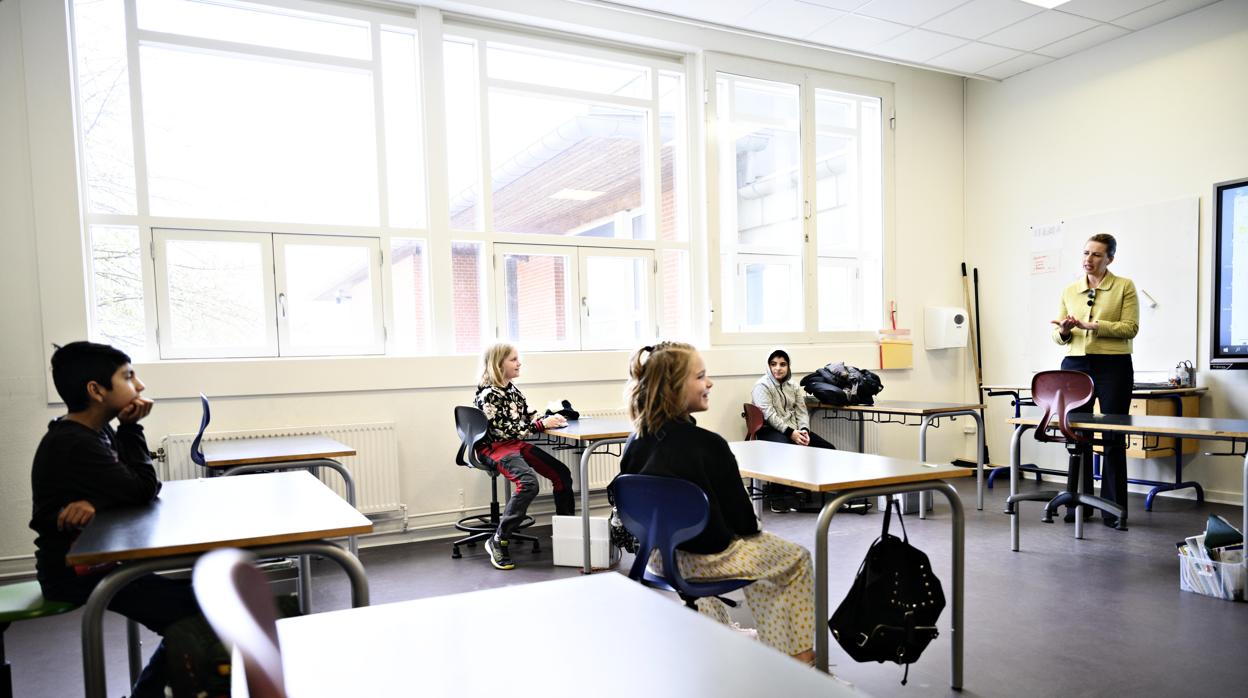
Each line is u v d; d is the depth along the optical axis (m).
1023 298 6.16
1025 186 6.12
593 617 0.92
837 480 2.07
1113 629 2.70
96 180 3.95
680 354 2.05
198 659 1.45
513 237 4.86
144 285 3.99
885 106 6.22
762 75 5.67
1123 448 4.27
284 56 4.32
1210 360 4.83
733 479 2.04
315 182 4.44
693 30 5.36
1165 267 5.13
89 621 1.40
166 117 4.11
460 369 4.58
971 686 2.27
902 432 6.26
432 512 4.52
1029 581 3.29
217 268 4.15
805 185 5.90
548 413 4.48
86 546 1.43
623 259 5.28
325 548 1.58
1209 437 3.03
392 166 4.61
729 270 5.69
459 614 0.94
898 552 2.14
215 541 1.48
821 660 2.03
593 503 4.99
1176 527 4.26
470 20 4.75
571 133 5.12
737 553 2.00
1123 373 4.20
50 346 3.75
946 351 6.50
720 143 5.59
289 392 4.15
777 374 5.22
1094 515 4.61
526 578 3.57
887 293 6.22
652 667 0.76
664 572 1.96
